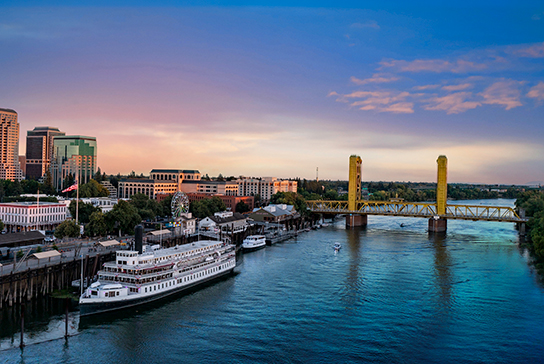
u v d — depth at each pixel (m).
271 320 98.56
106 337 88.88
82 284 108.44
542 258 168.38
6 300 105.31
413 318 100.31
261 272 143.00
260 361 79.19
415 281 131.62
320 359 80.06
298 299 113.50
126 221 176.38
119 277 110.94
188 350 83.38
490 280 133.38
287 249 189.75
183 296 115.88
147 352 82.50
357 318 99.94
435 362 79.50
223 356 81.06
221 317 100.38
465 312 104.38
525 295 117.94
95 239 166.50
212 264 133.38
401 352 83.19
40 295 112.94
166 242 164.75
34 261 121.25
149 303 109.62
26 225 186.50
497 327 95.50
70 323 95.44
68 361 78.56
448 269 148.25
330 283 128.88
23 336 88.00
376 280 132.50
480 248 194.50
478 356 82.06
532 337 90.44
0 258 127.81
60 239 163.12
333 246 198.12
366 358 80.62
